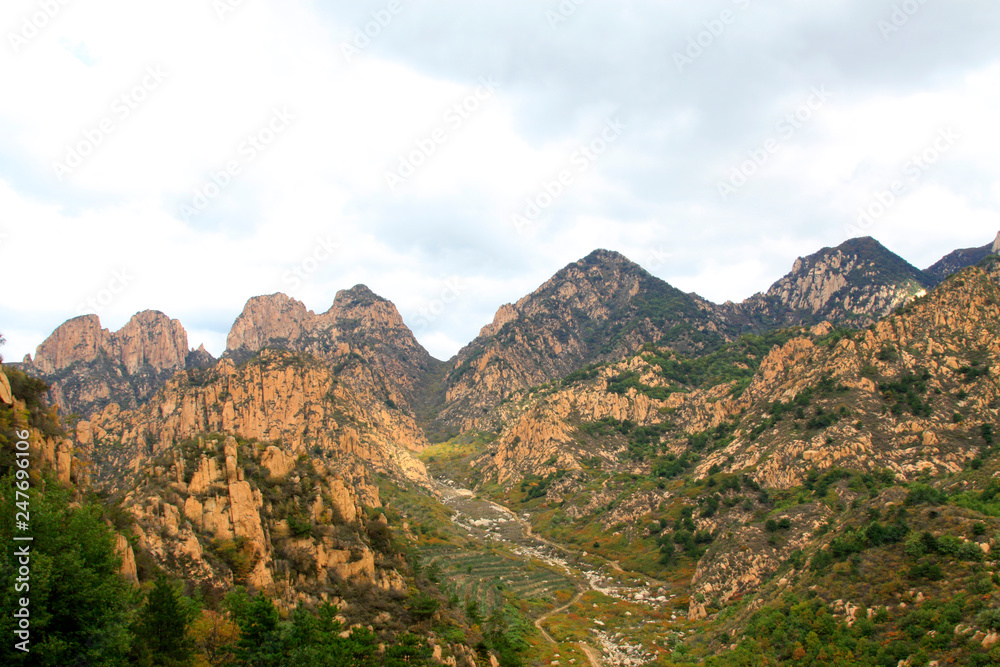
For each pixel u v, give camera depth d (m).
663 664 94.81
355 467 186.00
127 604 49.00
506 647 87.19
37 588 40.41
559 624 117.88
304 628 57.59
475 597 122.25
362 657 59.56
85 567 46.44
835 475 144.75
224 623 59.62
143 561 61.69
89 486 68.69
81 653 43.03
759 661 79.88
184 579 63.62
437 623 81.25
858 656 70.31
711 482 172.75
